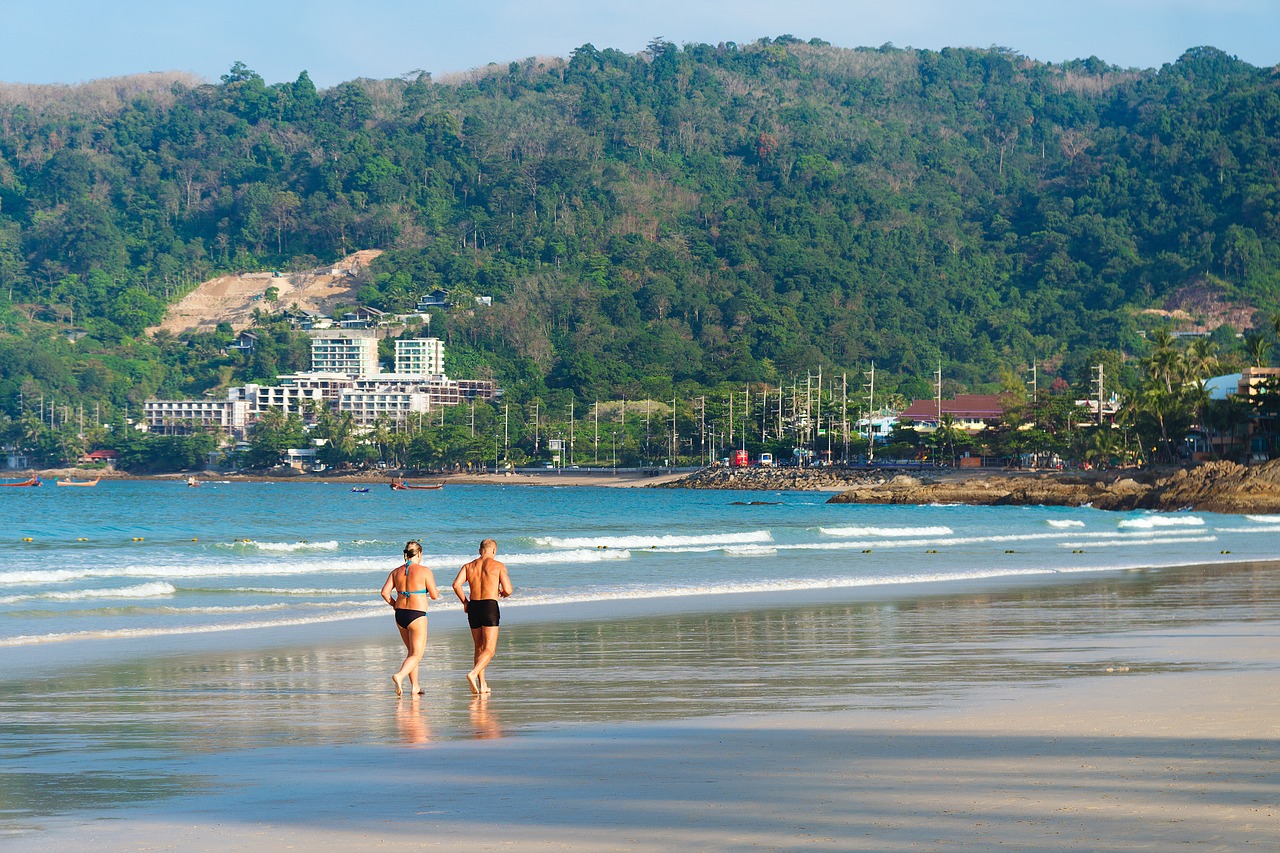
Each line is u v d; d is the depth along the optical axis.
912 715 24.77
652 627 45.84
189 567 74.88
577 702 28.28
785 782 18.75
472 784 19.22
